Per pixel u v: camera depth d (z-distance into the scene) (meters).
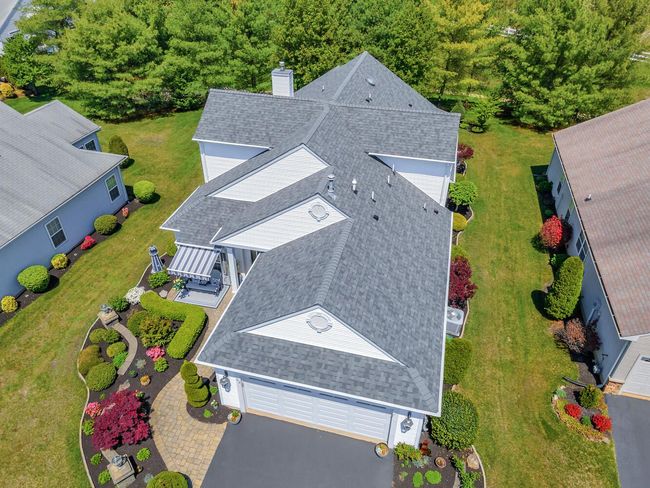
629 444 23.50
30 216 32.75
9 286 31.83
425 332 22.41
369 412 22.05
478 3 56.22
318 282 21.52
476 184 46.84
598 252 29.41
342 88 36.66
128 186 46.03
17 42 65.50
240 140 33.00
